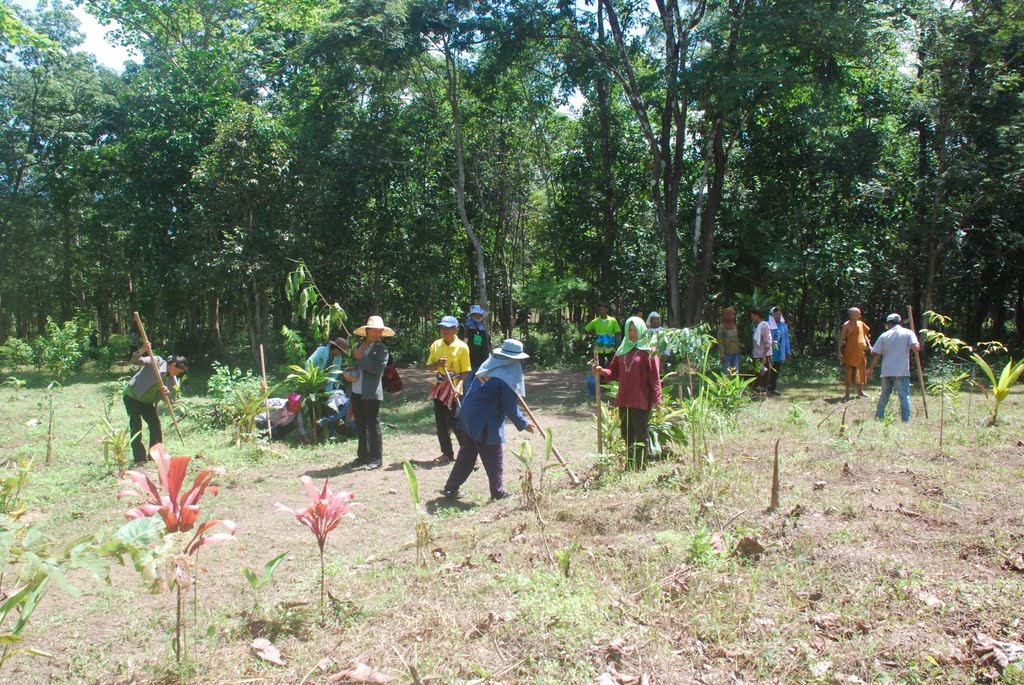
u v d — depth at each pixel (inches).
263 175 738.8
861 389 517.0
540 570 179.8
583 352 891.4
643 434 285.4
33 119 992.9
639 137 874.1
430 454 367.2
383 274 900.6
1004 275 863.7
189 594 187.9
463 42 748.6
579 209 870.4
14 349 834.8
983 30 658.8
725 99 619.8
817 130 725.3
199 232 726.5
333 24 738.8
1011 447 272.5
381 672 138.4
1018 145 679.7
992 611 142.4
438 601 166.9
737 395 353.7
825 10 608.1
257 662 144.8
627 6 760.3
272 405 405.1
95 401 555.5
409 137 850.8
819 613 148.3
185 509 138.4
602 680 130.6
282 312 925.2
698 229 781.3
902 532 185.2
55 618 172.7
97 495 287.0
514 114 891.4
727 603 154.1
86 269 1166.3
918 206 738.8
